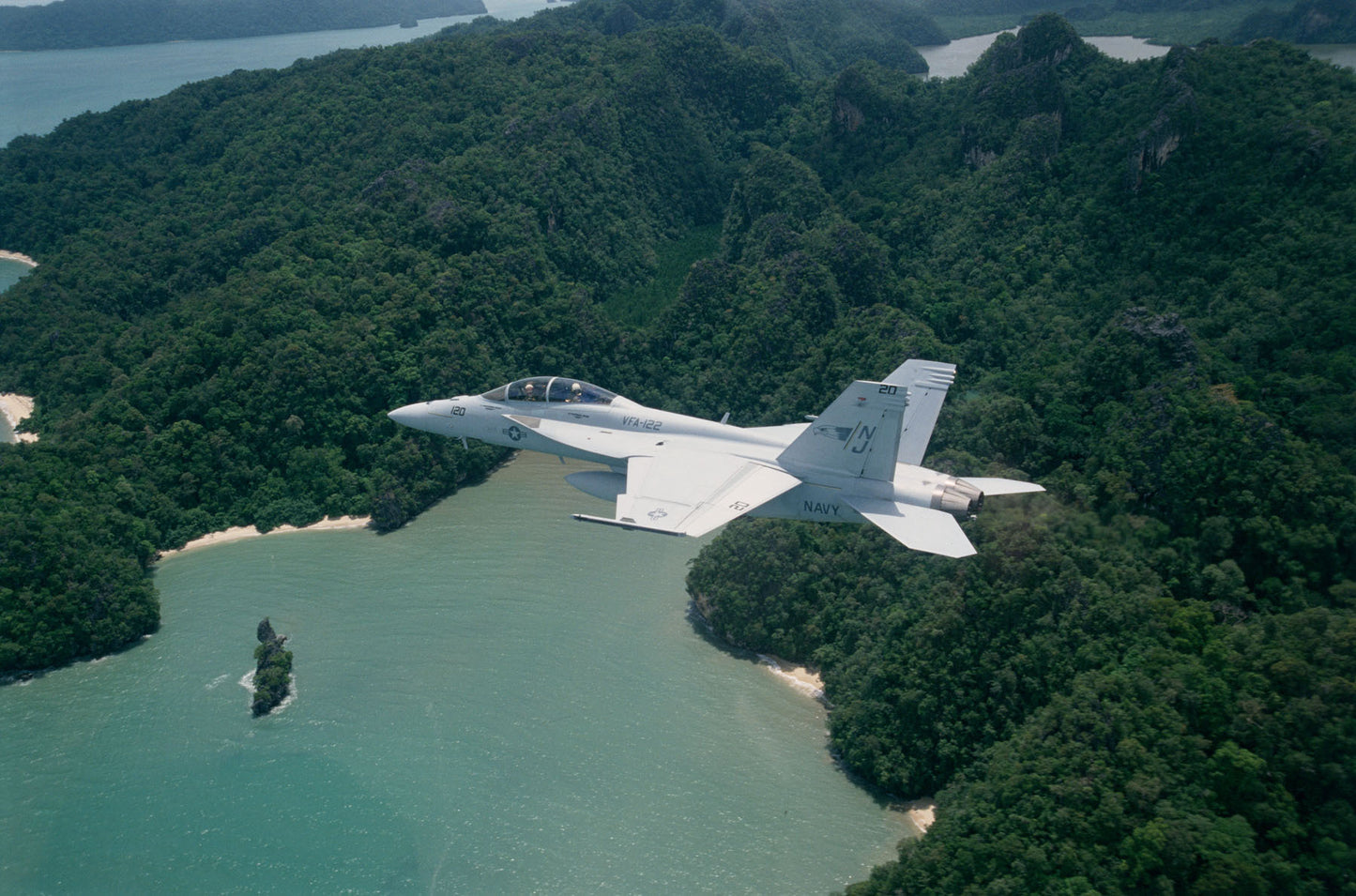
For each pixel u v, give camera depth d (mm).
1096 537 79375
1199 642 68938
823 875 64375
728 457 51406
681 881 63844
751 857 65812
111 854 66625
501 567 100625
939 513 46188
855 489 47969
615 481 55031
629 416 57062
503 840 67125
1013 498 81375
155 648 89688
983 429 96750
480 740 76000
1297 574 77250
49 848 67250
